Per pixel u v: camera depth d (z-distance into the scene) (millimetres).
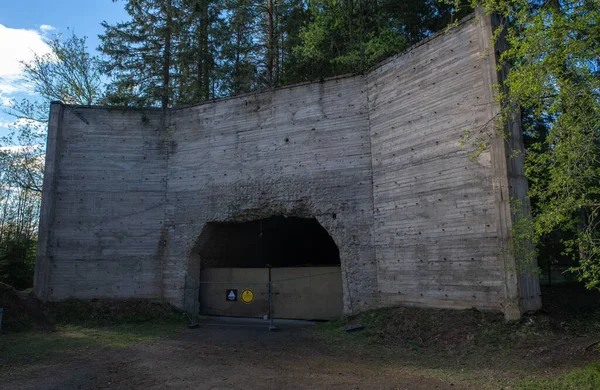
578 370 7320
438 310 11445
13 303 14375
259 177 15703
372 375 8258
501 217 10273
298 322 15383
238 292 16859
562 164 7148
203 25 23625
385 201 13391
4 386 7793
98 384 7891
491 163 10602
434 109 12180
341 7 19047
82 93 26703
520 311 9812
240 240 19781
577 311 11070
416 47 12875
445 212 11609
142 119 17609
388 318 12281
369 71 14453
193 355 10344
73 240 16672
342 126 14680
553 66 7395
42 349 10906
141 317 15508
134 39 22109
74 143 17391
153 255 16734
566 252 7418
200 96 22859
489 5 8664
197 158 16953
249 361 9641
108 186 17125
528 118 11789
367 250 13680
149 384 7848
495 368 8273
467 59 11469
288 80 22812
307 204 14789
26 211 27125
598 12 7051
